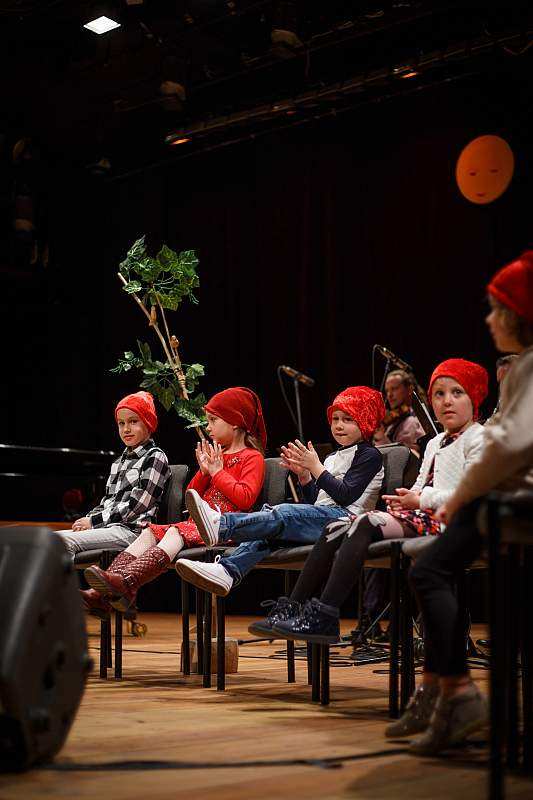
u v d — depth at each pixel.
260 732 1.89
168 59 6.10
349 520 2.29
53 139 7.19
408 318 6.03
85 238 7.70
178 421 6.98
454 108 5.92
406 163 6.12
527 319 1.58
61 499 5.45
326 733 1.89
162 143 7.23
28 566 1.48
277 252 6.74
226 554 2.67
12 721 1.42
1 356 7.69
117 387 7.53
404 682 2.07
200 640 3.02
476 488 1.52
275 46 5.68
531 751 1.57
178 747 1.72
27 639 1.42
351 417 2.68
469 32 5.51
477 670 3.10
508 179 5.59
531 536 1.43
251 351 6.84
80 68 6.36
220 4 5.66
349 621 5.57
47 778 1.46
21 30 6.05
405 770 1.54
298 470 2.71
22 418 7.73
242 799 1.32
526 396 1.47
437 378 2.26
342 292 6.37
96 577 2.69
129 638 4.47
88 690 2.57
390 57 5.92
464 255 5.79
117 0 5.68
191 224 7.30
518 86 5.58
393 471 2.66
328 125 6.54
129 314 7.50
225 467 2.92
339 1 5.59
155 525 2.95
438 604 1.66
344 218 6.40
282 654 3.84
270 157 6.84
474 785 1.43
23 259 7.38
